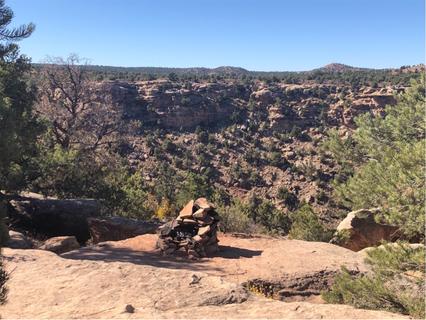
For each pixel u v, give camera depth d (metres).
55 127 31.64
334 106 105.06
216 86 110.31
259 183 83.31
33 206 21.59
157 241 13.82
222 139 97.69
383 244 9.48
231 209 22.09
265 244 14.84
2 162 15.52
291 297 10.88
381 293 8.70
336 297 9.69
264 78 121.50
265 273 11.69
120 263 9.76
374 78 117.88
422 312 8.02
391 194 9.95
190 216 13.75
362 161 16.84
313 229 20.95
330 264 12.48
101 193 28.67
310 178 82.88
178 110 101.75
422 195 9.28
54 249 14.93
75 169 27.12
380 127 15.11
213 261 12.70
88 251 13.60
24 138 21.42
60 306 7.35
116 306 7.15
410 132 14.45
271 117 103.31
